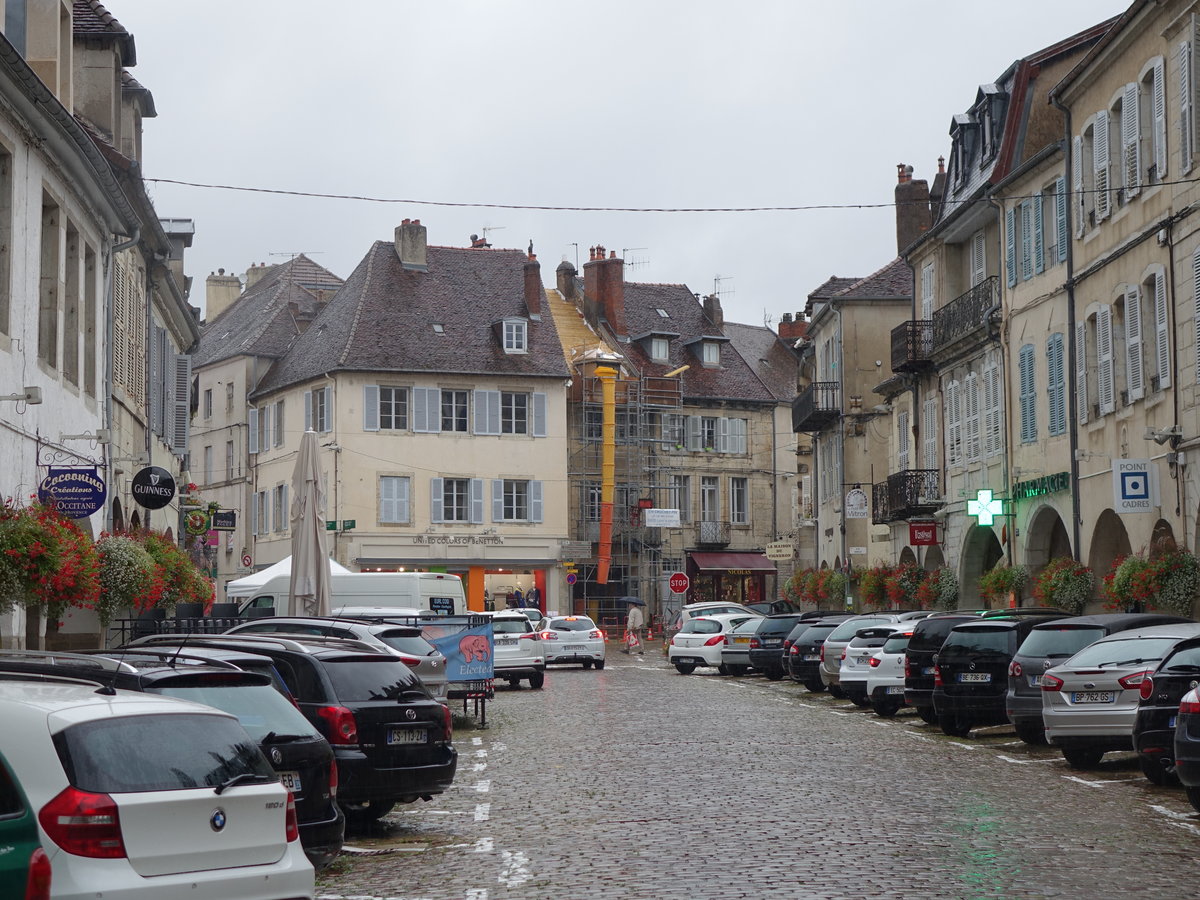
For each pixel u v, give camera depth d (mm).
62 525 17625
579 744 21219
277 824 7852
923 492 40969
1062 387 31641
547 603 64562
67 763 7172
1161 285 26188
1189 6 24719
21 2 21750
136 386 29922
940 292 40594
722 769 17797
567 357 69875
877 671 26141
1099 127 29375
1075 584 28750
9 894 6895
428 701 13680
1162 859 11383
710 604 47094
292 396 64688
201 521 39219
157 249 30969
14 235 19156
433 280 66250
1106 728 17172
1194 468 24469
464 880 10961
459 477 63188
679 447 70750
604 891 10305
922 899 9852
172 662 10867
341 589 35469
